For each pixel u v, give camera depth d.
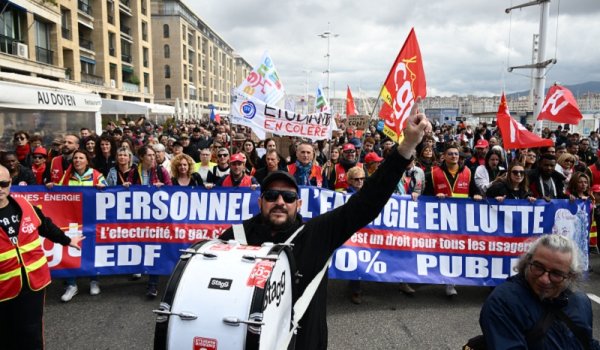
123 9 47.38
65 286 5.69
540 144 6.98
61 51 30.61
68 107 12.57
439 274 5.46
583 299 2.21
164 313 1.75
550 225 5.46
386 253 5.44
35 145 8.01
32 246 3.41
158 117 38.56
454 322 4.80
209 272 1.85
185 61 72.75
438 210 5.50
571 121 9.10
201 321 1.73
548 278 2.10
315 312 2.29
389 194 2.31
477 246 5.48
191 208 5.56
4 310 3.32
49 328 4.54
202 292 1.78
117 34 44.59
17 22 25.39
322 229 2.36
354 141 12.40
